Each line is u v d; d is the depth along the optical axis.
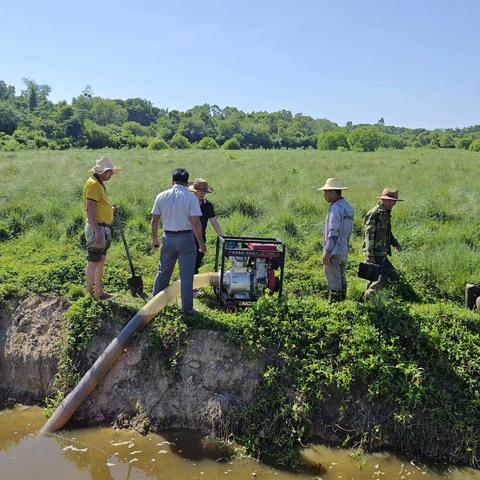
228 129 126.06
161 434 6.29
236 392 6.47
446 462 5.84
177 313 7.08
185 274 6.98
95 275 7.49
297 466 5.75
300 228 11.35
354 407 6.18
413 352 6.54
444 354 6.45
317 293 8.64
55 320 7.52
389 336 6.64
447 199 13.54
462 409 6.07
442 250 9.73
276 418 6.10
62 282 8.20
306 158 31.72
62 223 11.28
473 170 22.48
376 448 6.00
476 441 5.87
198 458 5.89
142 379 6.71
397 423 6.05
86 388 6.53
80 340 7.07
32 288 8.00
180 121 134.88
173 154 35.12
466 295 7.82
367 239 7.82
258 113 176.12
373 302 7.16
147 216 11.94
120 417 6.49
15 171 18.52
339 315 6.92
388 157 34.12
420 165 25.44
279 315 6.85
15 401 7.14
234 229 11.10
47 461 5.80
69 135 86.62
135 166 22.48
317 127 175.00
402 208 12.55
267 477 5.59
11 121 82.44
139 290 7.91
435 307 7.36
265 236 10.91
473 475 5.66
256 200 13.42
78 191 13.91
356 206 12.84
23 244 10.44
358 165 25.42
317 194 14.29
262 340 6.59
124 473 5.63
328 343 6.60
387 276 8.07
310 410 6.16
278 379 6.37
